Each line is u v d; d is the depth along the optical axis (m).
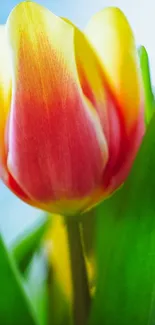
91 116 0.25
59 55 0.24
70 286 0.29
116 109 0.26
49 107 0.25
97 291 0.27
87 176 0.25
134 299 0.27
